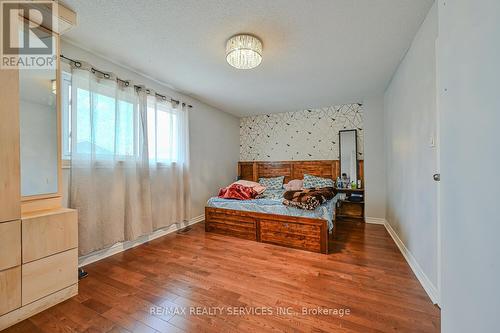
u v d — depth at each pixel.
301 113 4.61
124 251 2.55
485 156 0.65
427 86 1.73
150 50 2.20
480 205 0.67
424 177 1.82
